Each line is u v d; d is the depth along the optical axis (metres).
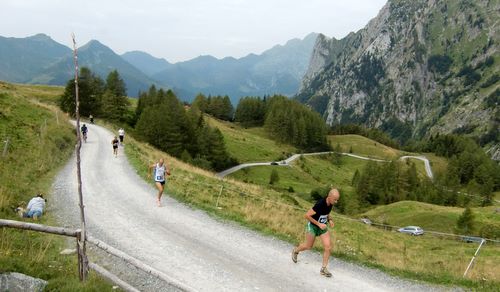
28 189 22.00
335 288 11.73
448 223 78.50
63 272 10.91
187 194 24.36
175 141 107.94
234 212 20.78
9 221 10.32
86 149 44.31
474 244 48.78
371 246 27.11
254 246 15.36
